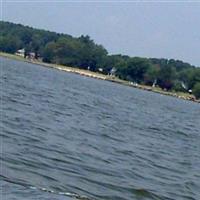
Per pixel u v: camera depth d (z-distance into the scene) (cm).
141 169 3319
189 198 2766
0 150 2834
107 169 3027
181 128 7906
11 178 2255
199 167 4047
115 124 6103
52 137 3816
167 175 3328
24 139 3412
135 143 4666
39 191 2119
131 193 2553
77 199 2156
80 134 4391
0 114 4481
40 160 2820
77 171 2770
